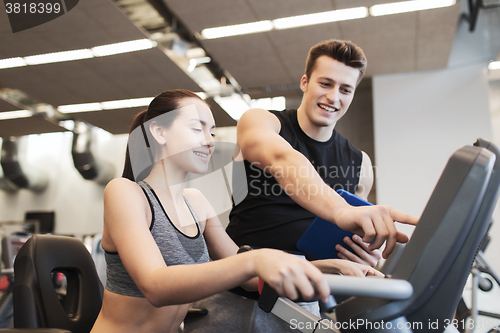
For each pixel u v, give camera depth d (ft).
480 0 15.44
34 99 26.78
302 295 1.56
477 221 1.80
